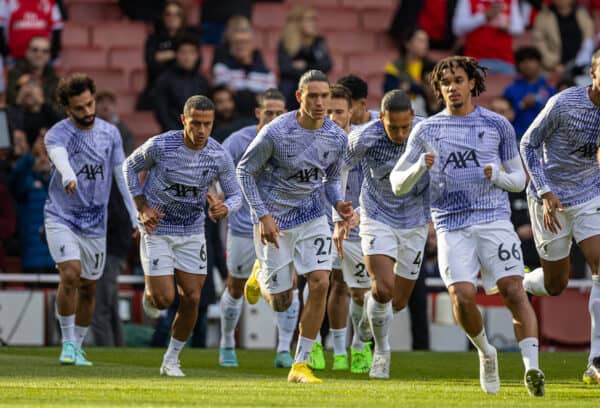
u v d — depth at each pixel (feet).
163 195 100.73
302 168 96.17
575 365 120.37
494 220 82.48
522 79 177.88
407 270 104.99
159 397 76.02
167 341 148.97
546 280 104.78
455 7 209.46
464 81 83.87
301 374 93.50
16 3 191.72
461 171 83.05
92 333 147.64
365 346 112.47
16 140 160.04
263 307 155.12
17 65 175.63
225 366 117.08
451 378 102.94
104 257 115.24
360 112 113.39
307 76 93.81
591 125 95.45
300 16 191.83
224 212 99.71
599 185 98.37
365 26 228.84
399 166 85.66
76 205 113.09
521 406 71.82
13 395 76.33
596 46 214.28
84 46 212.84
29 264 155.22
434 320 159.22
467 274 81.51
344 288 114.62
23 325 150.71
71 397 75.36
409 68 182.91
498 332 158.61
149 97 196.85
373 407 70.18
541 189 94.94
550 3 216.95
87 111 111.75
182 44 168.76
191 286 102.12
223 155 101.60
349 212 96.43
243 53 182.80
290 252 98.07
